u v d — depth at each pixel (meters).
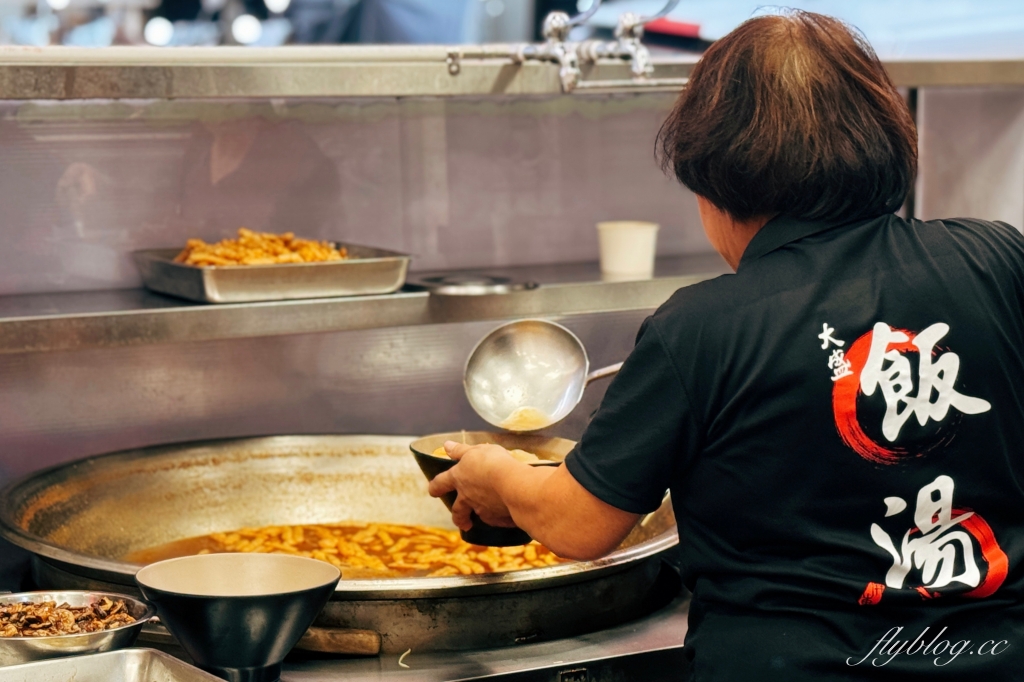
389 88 2.20
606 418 1.31
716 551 1.32
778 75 1.26
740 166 1.27
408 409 2.66
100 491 2.20
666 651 1.76
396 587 1.68
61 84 1.97
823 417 1.22
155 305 2.12
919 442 1.23
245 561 1.64
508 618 1.76
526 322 1.95
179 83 2.05
